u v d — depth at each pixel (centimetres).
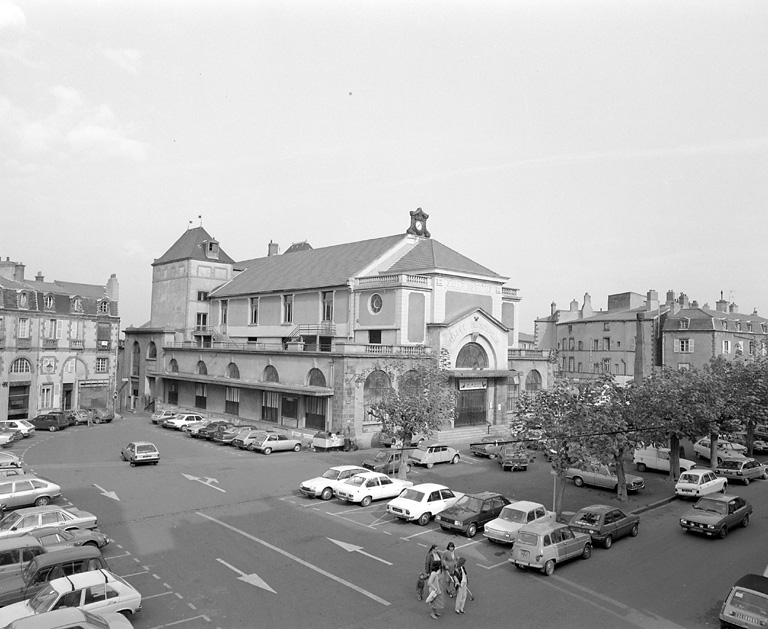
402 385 3738
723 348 7019
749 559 2331
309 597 1891
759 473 3878
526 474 3847
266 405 5338
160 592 1898
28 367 5744
